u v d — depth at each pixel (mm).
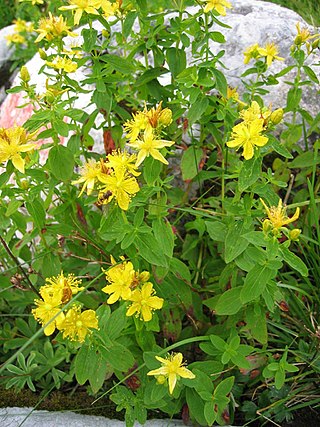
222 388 287
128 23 345
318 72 454
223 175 342
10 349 397
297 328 363
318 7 563
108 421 328
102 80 345
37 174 332
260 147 271
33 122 322
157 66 383
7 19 888
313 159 393
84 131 360
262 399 333
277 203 290
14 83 576
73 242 372
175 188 388
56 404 344
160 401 294
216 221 328
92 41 331
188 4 343
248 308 307
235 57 465
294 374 344
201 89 329
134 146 271
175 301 332
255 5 519
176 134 379
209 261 378
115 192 266
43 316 266
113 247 344
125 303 287
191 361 360
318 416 333
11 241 393
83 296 335
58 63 340
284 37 469
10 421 330
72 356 384
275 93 451
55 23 339
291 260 262
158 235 284
